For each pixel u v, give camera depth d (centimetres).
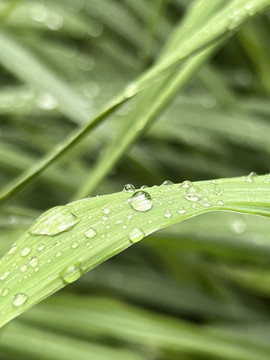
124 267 44
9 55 40
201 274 44
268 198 27
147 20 49
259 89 48
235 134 41
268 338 38
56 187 42
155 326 36
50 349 35
